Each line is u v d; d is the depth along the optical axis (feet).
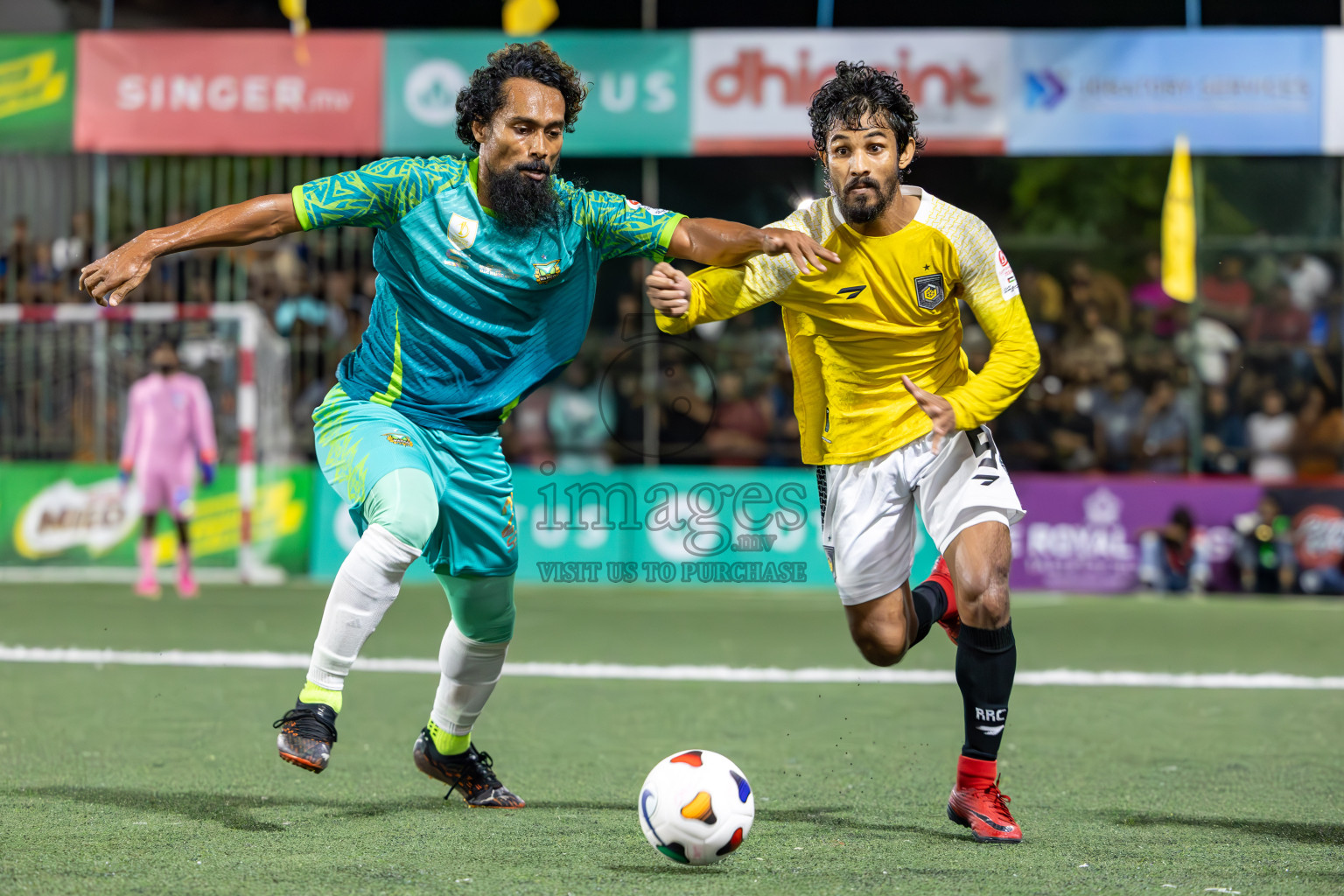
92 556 119.34
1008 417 123.75
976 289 37.83
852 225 37.93
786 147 111.65
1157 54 111.14
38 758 47.09
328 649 35.70
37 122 114.83
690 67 111.86
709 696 63.72
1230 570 112.37
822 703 61.87
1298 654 79.20
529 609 100.53
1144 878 31.76
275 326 124.57
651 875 31.63
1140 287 130.00
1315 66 110.63
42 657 73.67
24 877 30.81
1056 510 114.62
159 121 114.21
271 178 118.73
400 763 47.34
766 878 31.53
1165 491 113.91
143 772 44.78
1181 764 48.39
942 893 30.14
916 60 111.04
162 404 104.42
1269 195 132.26
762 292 38.42
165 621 89.35
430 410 37.91
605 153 112.37
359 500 36.37
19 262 120.78
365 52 113.29
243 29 135.13
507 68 36.01
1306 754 50.34
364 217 36.45
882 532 39.22
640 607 102.12
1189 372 123.24
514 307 37.35
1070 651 80.07
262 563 118.32
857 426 39.24
